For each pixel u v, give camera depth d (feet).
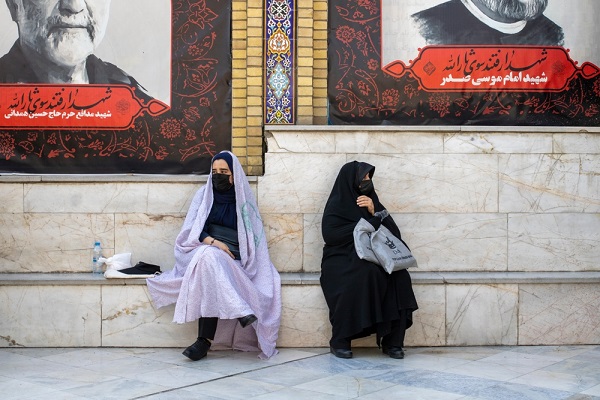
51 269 19.12
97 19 20.42
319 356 17.13
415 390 14.15
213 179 17.92
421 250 19.38
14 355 17.08
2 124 20.31
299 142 19.31
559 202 19.52
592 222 19.56
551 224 19.49
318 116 20.63
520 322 18.26
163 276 17.65
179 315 16.58
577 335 18.37
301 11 20.24
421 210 19.42
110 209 19.22
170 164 20.61
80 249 19.17
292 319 17.97
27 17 20.29
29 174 20.31
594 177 19.56
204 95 20.61
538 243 19.48
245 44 20.63
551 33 20.94
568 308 18.33
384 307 16.87
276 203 19.27
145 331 17.90
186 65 20.58
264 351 16.90
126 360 16.60
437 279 18.12
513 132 19.45
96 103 20.44
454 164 19.47
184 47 20.57
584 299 18.37
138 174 20.39
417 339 18.17
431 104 20.84
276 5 20.25
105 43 20.44
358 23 20.72
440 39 20.83
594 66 20.99
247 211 17.94
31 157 20.36
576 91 21.01
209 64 20.63
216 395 13.71
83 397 13.53
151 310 17.89
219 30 20.62
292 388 14.26
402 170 19.42
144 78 20.51
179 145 20.59
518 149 19.49
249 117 20.34
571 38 20.97
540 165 19.49
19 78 20.34
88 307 17.85
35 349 17.71
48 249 19.12
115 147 20.49
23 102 20.33
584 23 20.94
